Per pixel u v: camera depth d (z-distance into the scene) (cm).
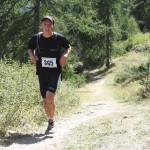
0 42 1878
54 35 669
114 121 746
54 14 1953
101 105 1155
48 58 673
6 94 772
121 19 4594
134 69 2512
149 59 2431
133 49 4422
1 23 1902
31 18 1905
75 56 2431
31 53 677
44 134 693
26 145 617
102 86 2970
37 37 673
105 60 4300
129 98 1374
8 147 604
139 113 811
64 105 1048
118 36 4253
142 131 622
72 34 2767
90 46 4075
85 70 4262
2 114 750
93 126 720
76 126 756
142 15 6675
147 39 4819
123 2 4172
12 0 1883
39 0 1894
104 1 3925
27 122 779
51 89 673
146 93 1248
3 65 1006
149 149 529
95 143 588
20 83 839
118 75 2939
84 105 1178
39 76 691
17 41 1892
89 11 2214
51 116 702
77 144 596
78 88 2609
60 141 635
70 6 2061
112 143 577
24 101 787
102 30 2316
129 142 571
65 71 2459
